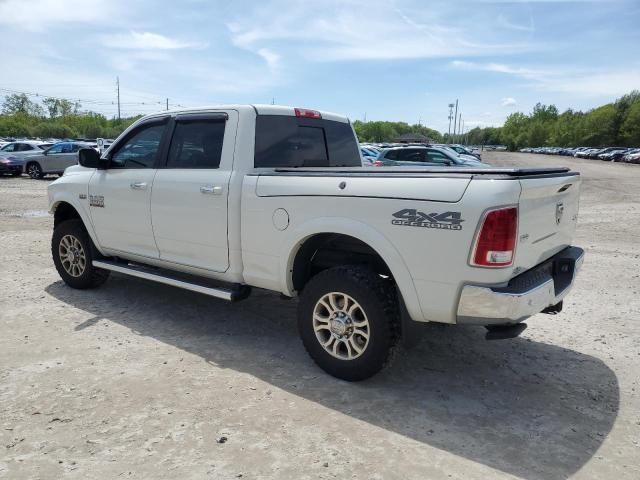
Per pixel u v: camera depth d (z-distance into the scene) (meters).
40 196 15.63
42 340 4.38
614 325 5.04
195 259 4.53
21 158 22.28
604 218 12.69
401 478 2.66
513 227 2.98
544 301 3.25
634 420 3.29
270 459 2.80
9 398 3.39
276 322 4.98
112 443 2.92
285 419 3.21
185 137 4.60
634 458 2.88
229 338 4.54
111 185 5.09
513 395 3.61
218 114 4.38
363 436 3.04
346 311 3.65
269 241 3.94
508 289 3.03
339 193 3.51
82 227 5.64
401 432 3.10
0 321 4.81
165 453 2.84
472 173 3.10
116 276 6.45
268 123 4.38
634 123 85.44
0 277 6.35
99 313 5.09
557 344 4.55
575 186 3.90
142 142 4.97
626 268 7.32
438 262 3.14
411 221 3.20
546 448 2.96
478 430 3.14
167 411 3.27
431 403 3.46
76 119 105.19
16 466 2.71
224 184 4.14
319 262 4.07
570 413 3.37
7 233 9.38
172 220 4.57
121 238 5.14
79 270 5.77
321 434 3.06
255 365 3.99
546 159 63.69
